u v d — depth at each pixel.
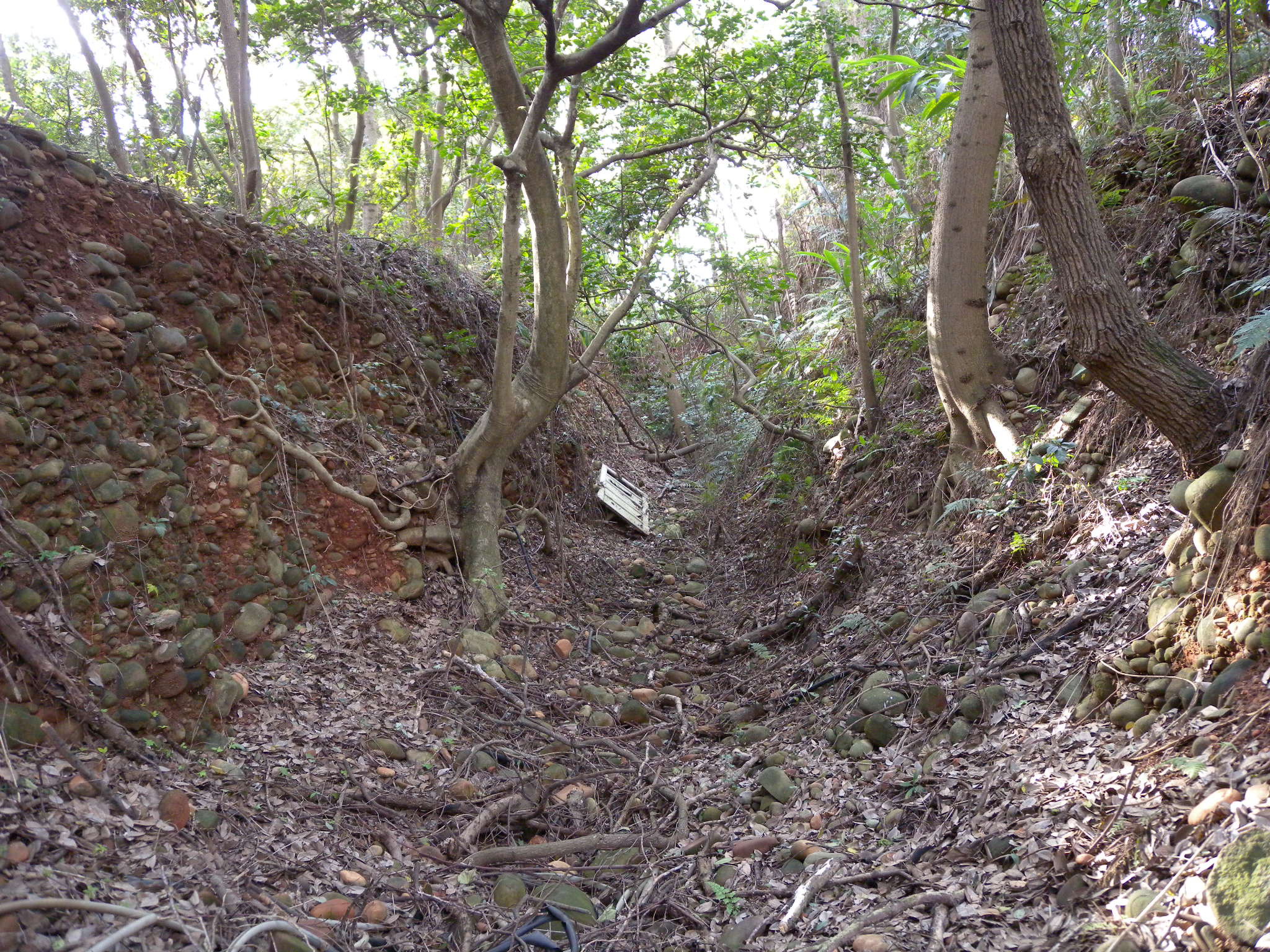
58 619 3.93
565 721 5.78
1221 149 6.46
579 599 8.09
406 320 8.02
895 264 9.79
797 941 3.26
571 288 7.55
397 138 9.84
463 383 8.56
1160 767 3.30
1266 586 3.54
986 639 5.15
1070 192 4.21
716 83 9.55
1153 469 5.23
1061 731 4.00
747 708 5.85
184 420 5.32
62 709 3.69
